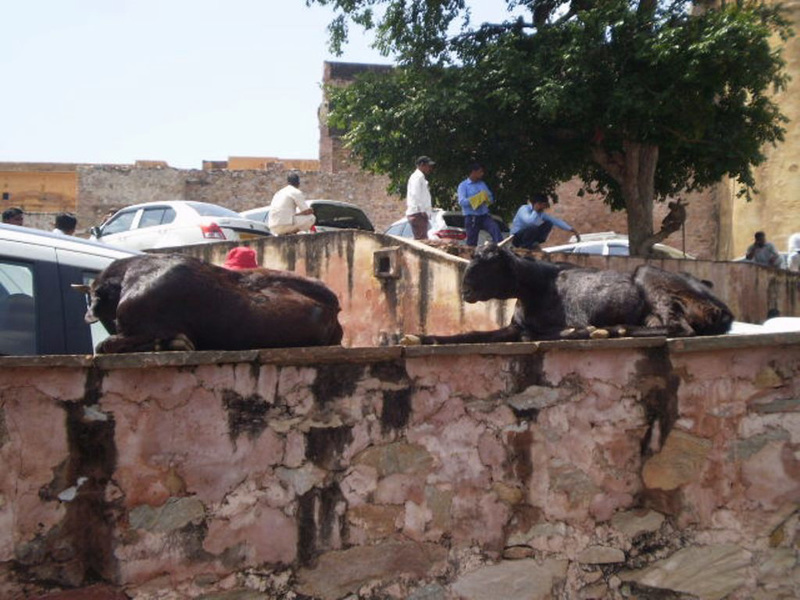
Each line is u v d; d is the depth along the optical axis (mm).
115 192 28234
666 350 4828
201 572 3904
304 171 28375
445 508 4398
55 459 3650
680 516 4844
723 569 4895
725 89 14867
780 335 4949
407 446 4336
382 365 4293
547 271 6129
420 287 9562
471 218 12195
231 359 3924
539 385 4605
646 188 15391
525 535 4551
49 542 3629
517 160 15680
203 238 14234
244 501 3996
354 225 16609
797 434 5086
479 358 4488
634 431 4781
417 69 15203
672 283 5723
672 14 13883
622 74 14016
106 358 3693
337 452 4191
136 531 3787
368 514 4242
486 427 4496
